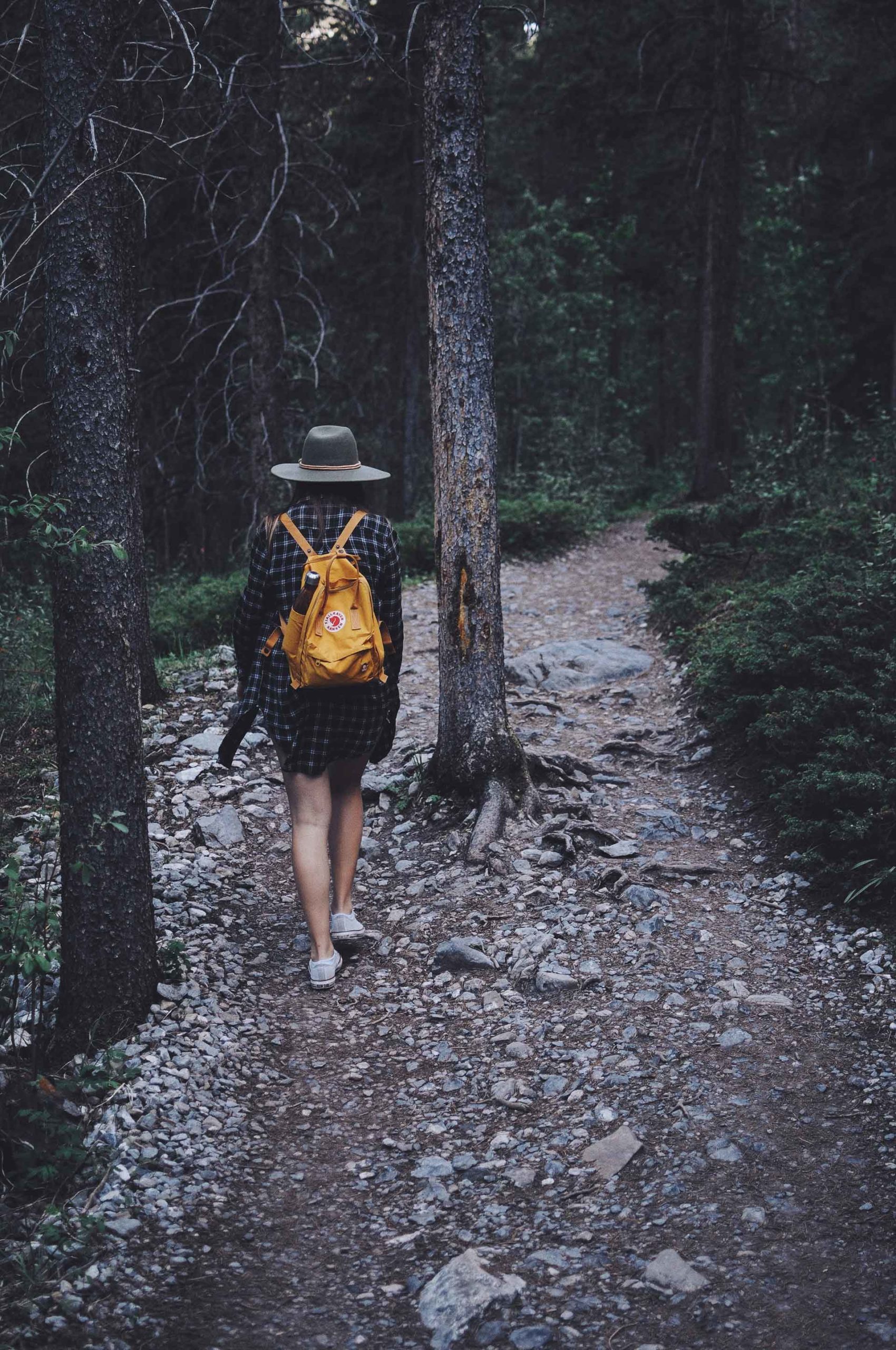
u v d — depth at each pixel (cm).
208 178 986
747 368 2620
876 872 436
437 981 404
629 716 696
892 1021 355
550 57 1973
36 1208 280
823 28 2056
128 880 355
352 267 1911
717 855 493
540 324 2289
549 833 502
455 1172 299
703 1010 371
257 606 407
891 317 2014
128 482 350
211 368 1316
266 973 413
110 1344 235
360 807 436
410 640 908
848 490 980
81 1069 329
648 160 2400
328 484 414
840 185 2141
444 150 501
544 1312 245
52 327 339
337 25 982
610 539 1614
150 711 698
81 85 336
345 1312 249
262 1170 303
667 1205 279
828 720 516
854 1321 236
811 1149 297
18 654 704
